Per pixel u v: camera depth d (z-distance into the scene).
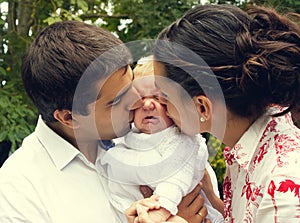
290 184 1.39
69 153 1.73
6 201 1.66
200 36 1.52
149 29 4.75
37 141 1.78
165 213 1.65
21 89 4.36
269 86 1.49
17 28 4.70
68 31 1.67
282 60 1.49
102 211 1.73
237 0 4.47
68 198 1.70
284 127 1.57
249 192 1.54
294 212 1.37
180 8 4.77
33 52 1.68
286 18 1.58
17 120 4.07
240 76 1.49
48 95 1.65
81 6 4.33
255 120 1.58
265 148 1.53
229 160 1.67
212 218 1.88
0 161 4.08
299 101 1.53
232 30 1.51
